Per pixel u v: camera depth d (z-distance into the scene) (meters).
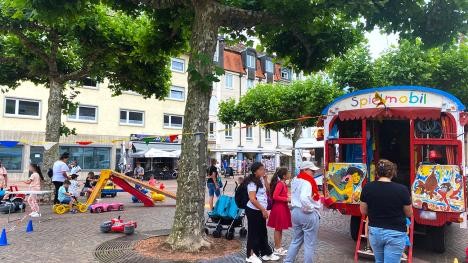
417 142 7.89
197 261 7.05
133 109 35.78
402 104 8.09
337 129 9.24
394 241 4.85
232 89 45.16
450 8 8.48
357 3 7.34
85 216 12.41
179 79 39.12
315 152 22.61
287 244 8.59
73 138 32.19
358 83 18.03
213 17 8.06
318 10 7.92
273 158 48.41
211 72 7.98
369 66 17.92
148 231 9.91
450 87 17.08
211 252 7.62
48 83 18.08
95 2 8.95
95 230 10.01
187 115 7.96
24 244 8.42
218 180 14.67
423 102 7.97
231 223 8.91
